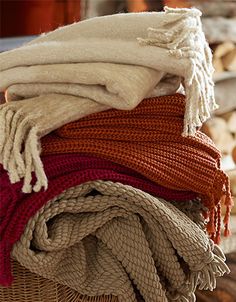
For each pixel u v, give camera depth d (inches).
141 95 31.1
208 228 36.9
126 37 33.7
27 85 33.8
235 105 71.2
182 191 35.6
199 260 33.3
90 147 32.2
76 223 32.2
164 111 34.0
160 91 33.8
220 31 68.9
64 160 31.8
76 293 33.9
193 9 34.1
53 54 33.4
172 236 32.6
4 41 70.6
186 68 31.2
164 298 32.9
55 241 31.0
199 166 35.1
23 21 82.5
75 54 33.0
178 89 35.3
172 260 33.4
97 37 34.5
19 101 32.7
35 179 30.8
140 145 33.7
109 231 32.8
